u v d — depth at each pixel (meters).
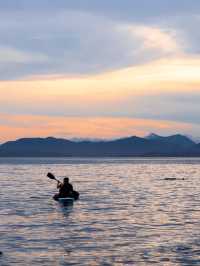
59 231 24.73
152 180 69.69
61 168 122.56
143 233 24.22
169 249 20.56
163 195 45.44
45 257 19.20
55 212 32.25
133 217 29.98
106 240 22.41
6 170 108.81
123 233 24.19
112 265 18.09
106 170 108.75
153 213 31.94
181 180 69.94
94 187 54.81
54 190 50.47
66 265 18.08
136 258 19.08
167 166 145.00
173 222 27.86
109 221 28.25
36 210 33.31
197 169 118.12
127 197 43.09
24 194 45.78
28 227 25.98
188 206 36.09
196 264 18.16
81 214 31.31
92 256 19.39
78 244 21.53
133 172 98.19
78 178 73.50
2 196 43.75
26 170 108.56
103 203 37.97
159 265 18.05
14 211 32.72
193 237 23.12
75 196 40.62
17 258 19.02
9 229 25.30
